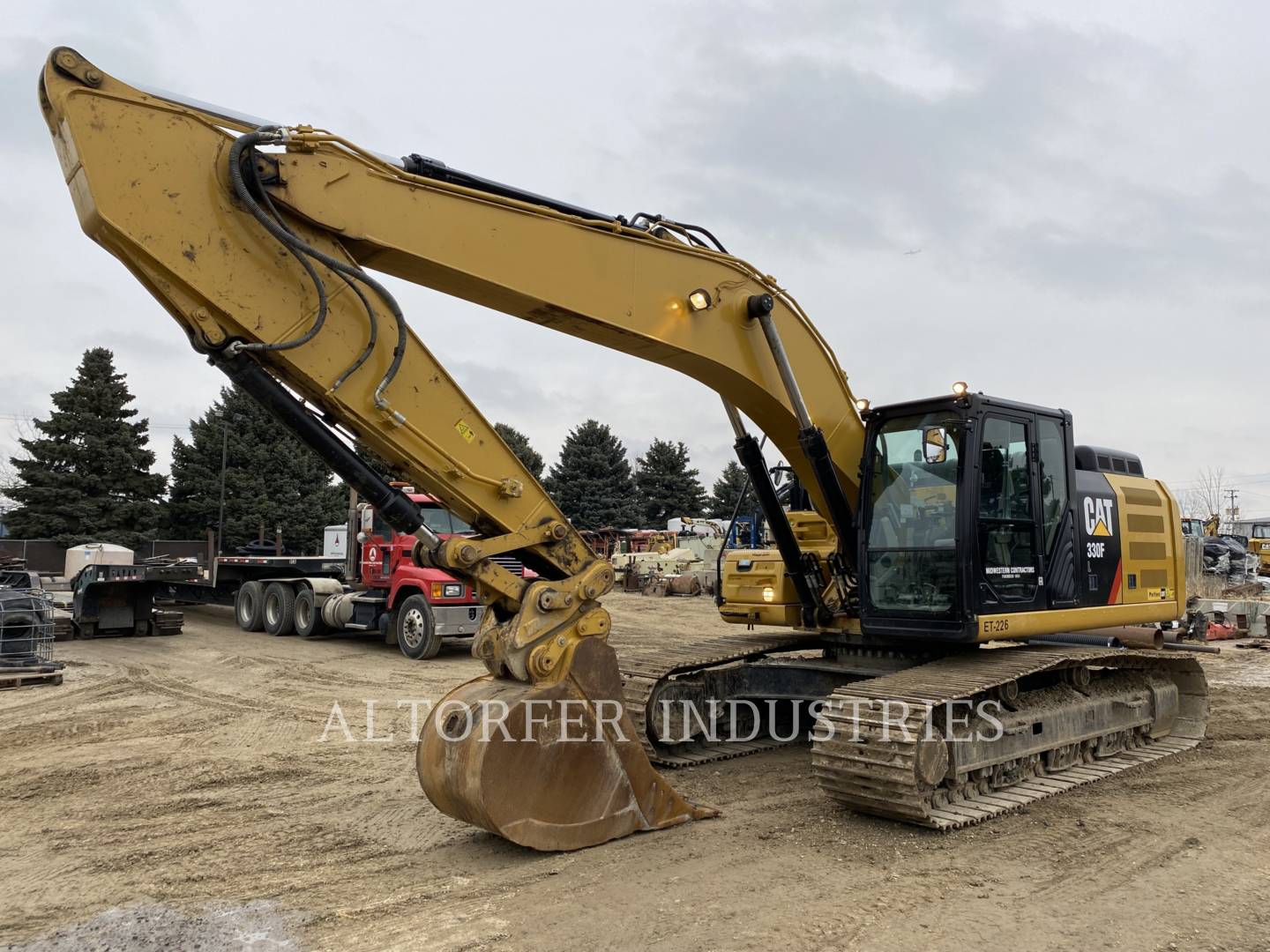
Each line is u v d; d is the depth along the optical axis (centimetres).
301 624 1645
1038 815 599
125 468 3872
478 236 500
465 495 499
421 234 480
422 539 496
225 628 1814
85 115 392
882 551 687
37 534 3712
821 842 539
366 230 461
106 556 2244
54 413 3834
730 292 631
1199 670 848
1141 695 800
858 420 731
